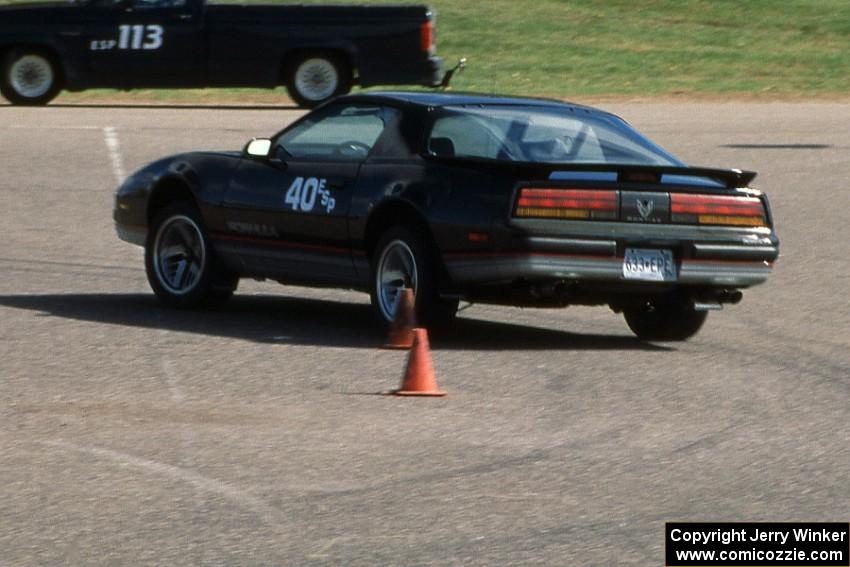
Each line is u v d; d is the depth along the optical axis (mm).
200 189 33250
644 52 99750
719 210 29562
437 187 29109
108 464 20219
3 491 18859
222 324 31906
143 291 36938
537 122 30156
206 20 75312
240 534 17219
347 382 25922
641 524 17844
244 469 20078
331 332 31141
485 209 28328
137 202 34656
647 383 26594
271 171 32219
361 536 17203
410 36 75438
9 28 76188
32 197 51375
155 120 70812
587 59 96875
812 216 49969
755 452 21531
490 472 20141
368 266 30531
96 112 74750
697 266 29312
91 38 75688
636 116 74500
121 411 23375
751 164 59625
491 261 28344
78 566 16062
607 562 16391
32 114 73188
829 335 32625
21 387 25031
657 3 116688
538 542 17062
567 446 21703
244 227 32469
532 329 32844
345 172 30812
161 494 18828
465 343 30312
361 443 21609
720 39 105125
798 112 77688
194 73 75500
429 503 18578
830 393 26047
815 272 41250
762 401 25234
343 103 31875
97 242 44438
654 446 21812
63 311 33125
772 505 18734
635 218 28766
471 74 91125
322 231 30984
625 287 28969
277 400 24391
